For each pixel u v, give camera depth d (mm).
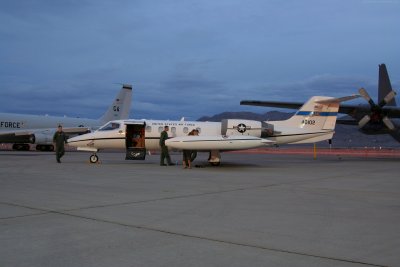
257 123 20875
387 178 14547
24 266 4426
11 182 12281
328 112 22109
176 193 10164
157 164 21141
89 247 5168
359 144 123938
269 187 11609
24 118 39625
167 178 13891
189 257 4789
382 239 5688
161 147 19781
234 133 20578
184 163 18719
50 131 37969
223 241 5535
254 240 5594
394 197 9742
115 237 5691
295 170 18016
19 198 9102
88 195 9680
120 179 13422
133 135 20859
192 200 9062
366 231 6172
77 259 4680
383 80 28469
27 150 42688
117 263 4551
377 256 4879
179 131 20719
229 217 7168
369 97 25797
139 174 15273
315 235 5902
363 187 11758
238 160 27234
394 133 27422
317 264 4559
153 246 5242
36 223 6539
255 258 4770
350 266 4508
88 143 20562
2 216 7070
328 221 6887
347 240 5625
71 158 26594
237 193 10258
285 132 21328
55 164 20328
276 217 7199
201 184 12180
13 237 5633
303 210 7910
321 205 8523
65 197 9312
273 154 41000
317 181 13344
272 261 4656
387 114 26141
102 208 7934
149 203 8586
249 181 13180
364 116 26609
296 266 4484
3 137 37500
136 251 5012
